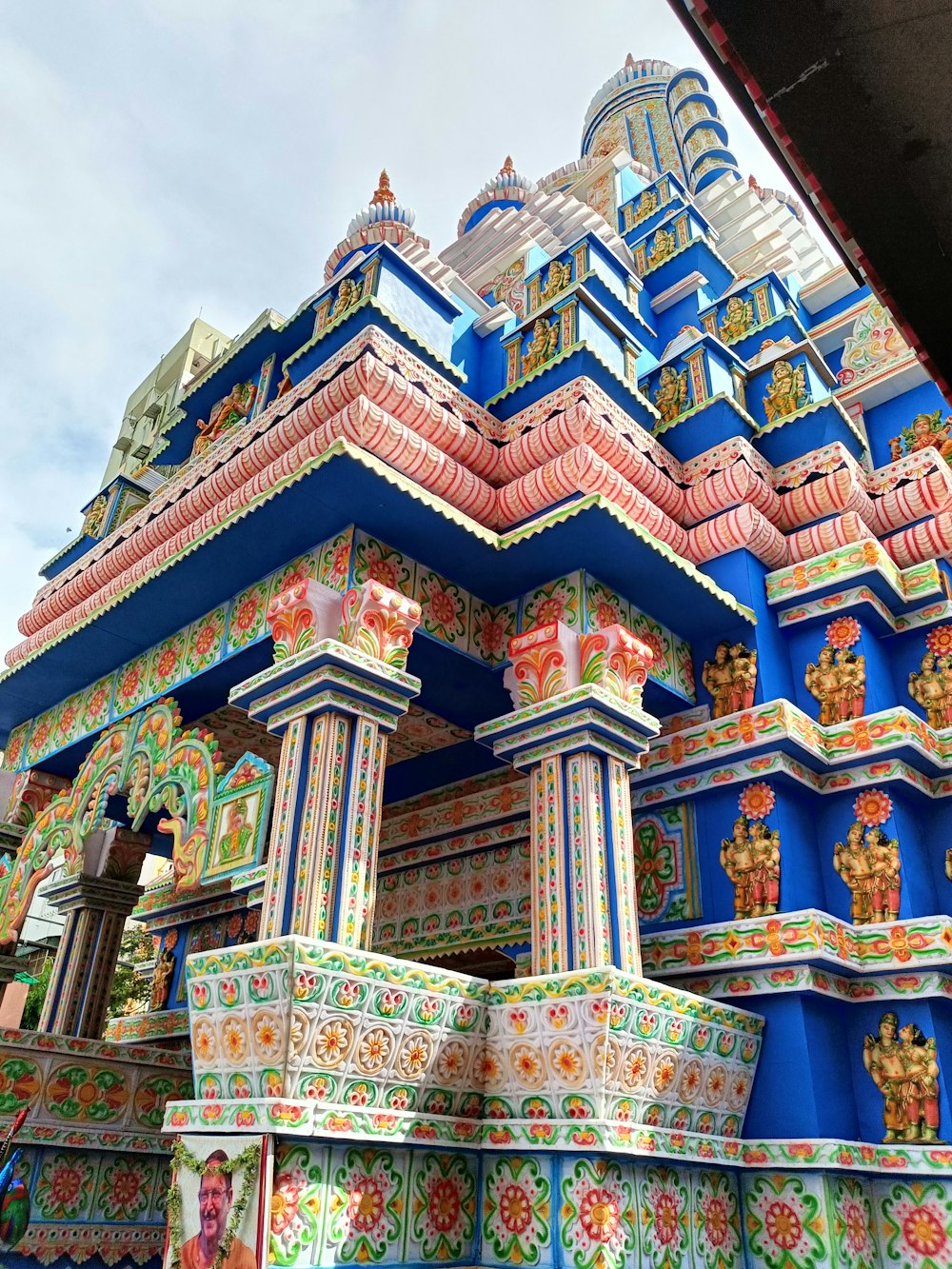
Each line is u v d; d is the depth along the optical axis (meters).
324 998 4.12
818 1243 4.91
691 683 6.77
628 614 6.35
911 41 1.61
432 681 6.42
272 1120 3.91
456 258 12.18
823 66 1.67
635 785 6.66
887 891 5.87
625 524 5.55
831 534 7.02
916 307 1.93
